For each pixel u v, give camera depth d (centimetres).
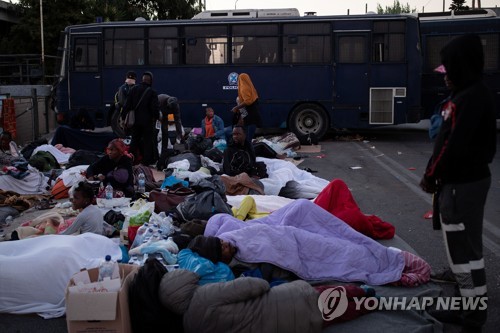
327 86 1750
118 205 807
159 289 445
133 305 447
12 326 489
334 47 1738
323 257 559
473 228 426
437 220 458
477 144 414
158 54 1805
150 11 3641
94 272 461
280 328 425
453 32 1864
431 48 1886
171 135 1474
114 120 1770
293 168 1098
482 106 405
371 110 1736
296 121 1767
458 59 412
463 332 439
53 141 1392
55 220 721
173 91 1806
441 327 468
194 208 732
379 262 568
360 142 1752
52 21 2941
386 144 1695
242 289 430
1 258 530
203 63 1792
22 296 513
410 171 1238
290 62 1759
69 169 1052
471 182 419
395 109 1727
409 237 741
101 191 838
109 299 420
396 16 1709
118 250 597
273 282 522
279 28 1756
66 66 1827
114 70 1811
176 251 580
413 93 1716
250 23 1762
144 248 567
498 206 908
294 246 550
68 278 522
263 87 1773
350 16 1730
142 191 920
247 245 542
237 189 916
